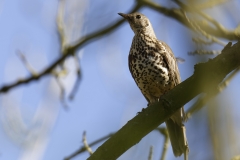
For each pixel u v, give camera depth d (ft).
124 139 24.85
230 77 32.96
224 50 23.80
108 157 24.67
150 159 30.63
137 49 38.75
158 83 37.99
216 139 15.47
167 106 24.90
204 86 23.48
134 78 39.37
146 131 25.21
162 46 38.17
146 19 42.01
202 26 36.17
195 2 23.71
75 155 32.86
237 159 23.71
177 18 40.42
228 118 16.02
